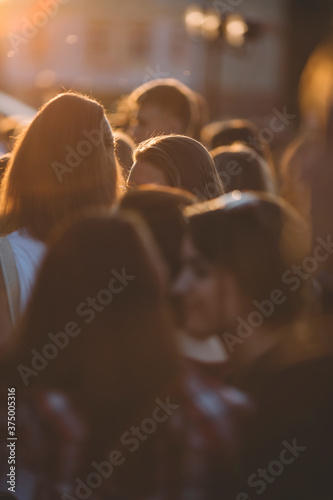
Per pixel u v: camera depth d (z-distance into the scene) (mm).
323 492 2512
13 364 2541
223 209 2672
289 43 23250
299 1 21438
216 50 20750
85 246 2492
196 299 2629
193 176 4465
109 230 2498
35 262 3518
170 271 2768
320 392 2531
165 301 2523
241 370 2584
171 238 2799
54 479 2496
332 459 2508
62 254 2518
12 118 8031
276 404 2510
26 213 3695
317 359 2549
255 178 5453
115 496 2449
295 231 2697
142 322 2445
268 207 2705
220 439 2445
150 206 2908
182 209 2910
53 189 3730
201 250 2637
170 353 2455
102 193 3809
